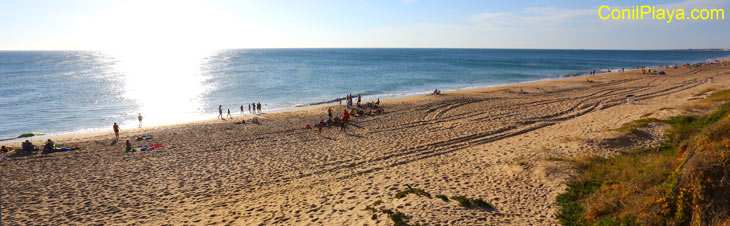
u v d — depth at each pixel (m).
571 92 48.09
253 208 13.20
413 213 10.41
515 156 17.36
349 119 31.22
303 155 20.61
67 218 13.02
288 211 12.37
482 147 20.62
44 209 13.84
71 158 21.03
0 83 66.12
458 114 32.44
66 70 101.31
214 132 27.84
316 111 37.56
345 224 10.30
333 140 24.16
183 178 17.23
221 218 12.45
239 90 57.91
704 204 8.17
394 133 25.58
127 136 27.12
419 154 20.06
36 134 29.55
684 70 80.69
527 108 34.44
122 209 13.78
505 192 12.61
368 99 49.53
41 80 72.06
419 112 34.19
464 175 15.05
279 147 22.66
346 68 106.25
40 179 17.38
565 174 13.60
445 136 23.95
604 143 17.66
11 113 39.09
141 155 21.44
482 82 71.19
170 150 22.45
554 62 152.62
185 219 12.60
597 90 49.00
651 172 11.36
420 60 158.25
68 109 41.72
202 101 48.12
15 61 150.75
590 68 115.31
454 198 11.65
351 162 18.89
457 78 78.25
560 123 26.81
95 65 126.88
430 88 61.50
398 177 15.41
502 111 33.09
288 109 41.91
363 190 13.77
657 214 8.66
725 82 48.47
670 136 17.84
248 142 24.22
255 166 18.81
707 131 10.91
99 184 16.59
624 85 54.28
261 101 48.16
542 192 12.38
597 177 12.88
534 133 23.64
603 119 25.73
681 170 9.45
